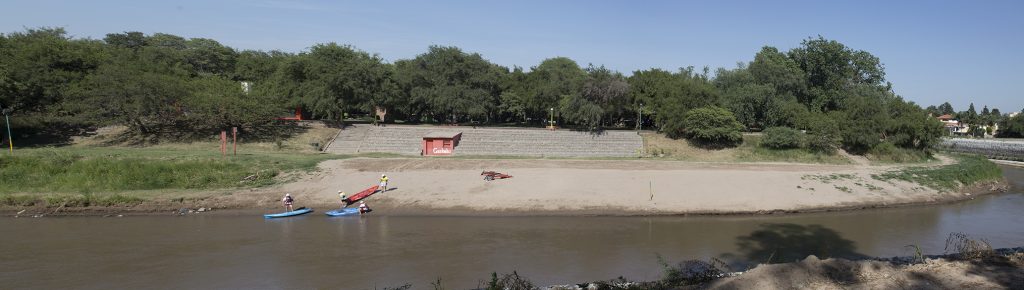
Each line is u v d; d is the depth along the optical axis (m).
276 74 70.88
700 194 32.47
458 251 21.52
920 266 14.52
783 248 22.47
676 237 24.17
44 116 52.06
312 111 65.31
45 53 53.91
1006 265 14.48
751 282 12.57
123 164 35.78
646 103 69.50
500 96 79.88
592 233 24.81
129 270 18.88
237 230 24.95
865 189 35.41
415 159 43.56
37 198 29.55
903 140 57.16
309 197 31.94
